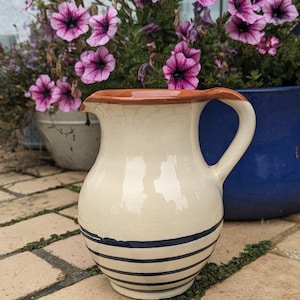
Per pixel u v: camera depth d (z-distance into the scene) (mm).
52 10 1458
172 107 792
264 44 1245
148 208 789
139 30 1283
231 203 1288
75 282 999
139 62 1305
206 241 842
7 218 1444
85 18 1334
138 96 887
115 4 1313
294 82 1372
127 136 812
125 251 811
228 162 898
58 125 1910
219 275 1004
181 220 797
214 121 1224
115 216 803
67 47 1441
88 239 861
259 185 1257
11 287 985
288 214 1390
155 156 807
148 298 901
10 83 1957
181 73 1130
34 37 2051
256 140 1232
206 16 1256
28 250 1185
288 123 1247
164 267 822
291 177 1271
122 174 816
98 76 1266
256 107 1208
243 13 1191
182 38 1226
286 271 1021
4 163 2189
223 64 1219
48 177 1959
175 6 1341
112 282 930
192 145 857
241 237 1221
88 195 854
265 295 919
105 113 826
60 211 1504
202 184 844
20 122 2021
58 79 1526
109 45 1317
